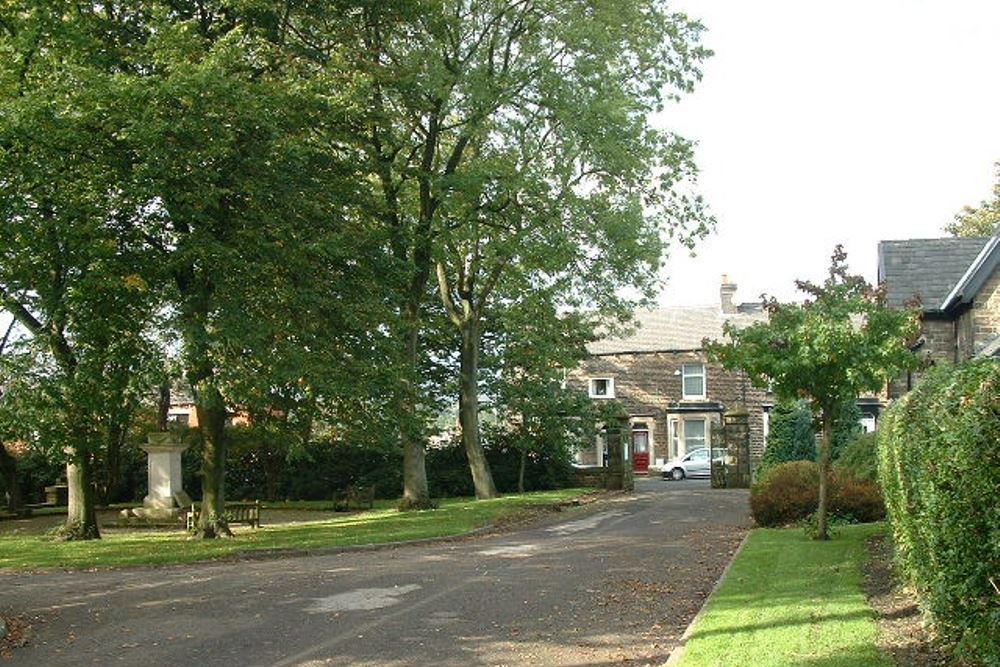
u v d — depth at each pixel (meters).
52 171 18.11
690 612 11.15
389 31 25.06
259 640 10.21
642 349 53.69
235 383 19.27
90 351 19.45
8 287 19.50
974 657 6.77
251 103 18.77
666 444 53.00
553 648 9.55
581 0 27.70
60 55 19.58
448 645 9.78
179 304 19.39
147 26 20.36
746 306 58.00
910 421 8.48
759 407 52.28
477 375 35.09
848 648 8.23
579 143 27.98
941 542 6.90
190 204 18.77
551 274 31.36
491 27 27.89
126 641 10.34
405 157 29.17
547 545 18.86
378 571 15.26
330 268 21.80
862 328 15.95
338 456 38.44
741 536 19.02
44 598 13.39
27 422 19.23
